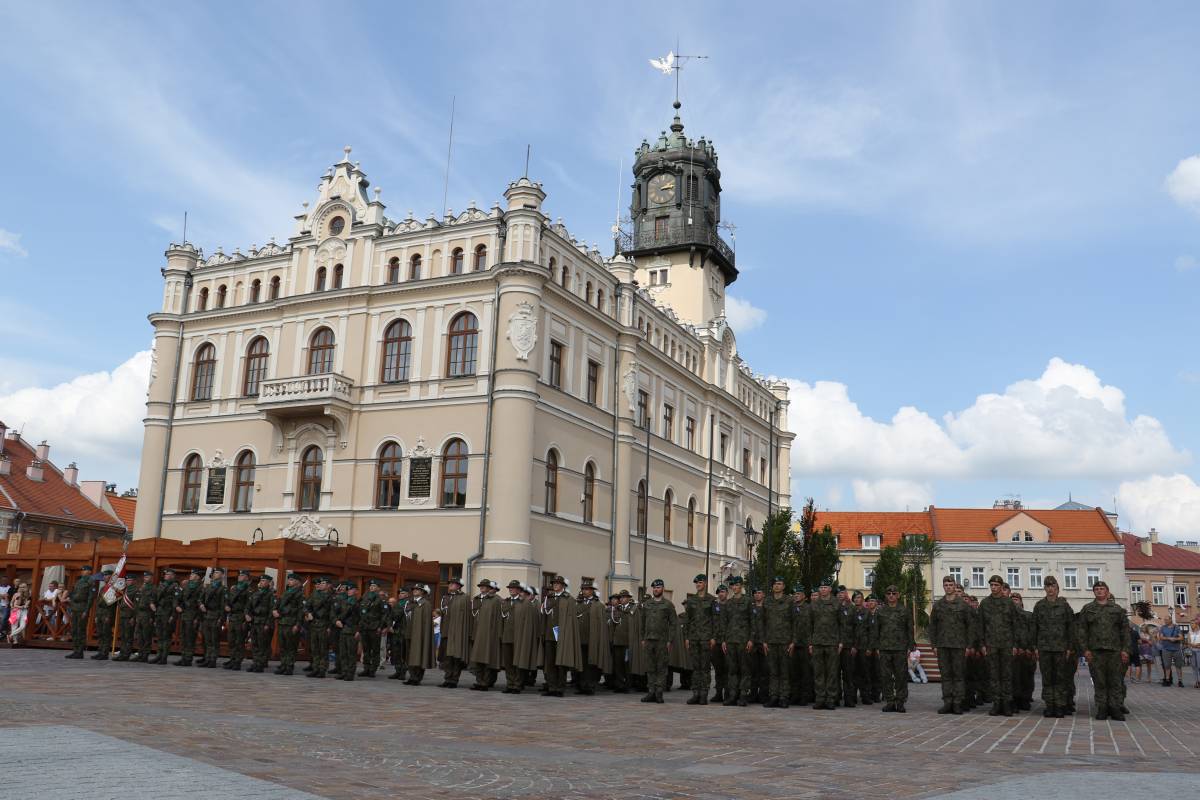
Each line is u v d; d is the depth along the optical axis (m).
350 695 19.17
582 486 44.94
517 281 41.09
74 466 72.25
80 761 8.74
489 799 8.53
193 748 10.52
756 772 10.59
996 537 87.69
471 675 29.08
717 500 59.41
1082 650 18.70
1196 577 89.62
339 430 43.47
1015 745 13.68
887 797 9.01
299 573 30.31
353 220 46.09
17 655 26.83
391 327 44.28
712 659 22.23
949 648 19.61
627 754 11.93
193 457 47.72
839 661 20.97
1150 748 13.59
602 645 22.92
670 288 63.88
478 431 40.88
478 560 39.22
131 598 26.83
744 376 64.88
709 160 65.44
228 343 47.88
